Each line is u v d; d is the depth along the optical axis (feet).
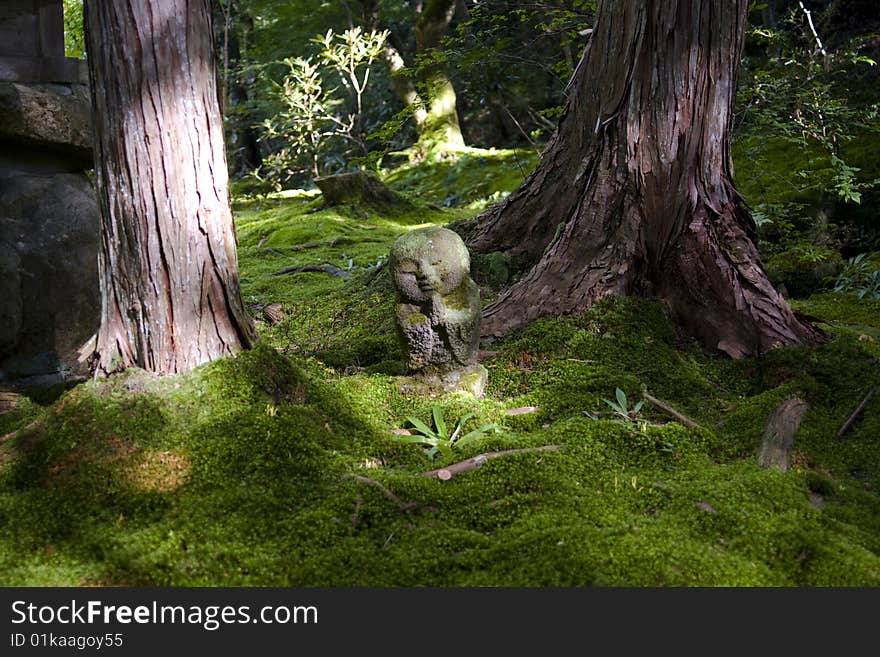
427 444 11.34
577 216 15.20
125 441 10.14
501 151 40.93
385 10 45.06
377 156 22.68
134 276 10.94
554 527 9.04
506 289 16.58
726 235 14.62
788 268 21.18
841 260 21.95
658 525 9.21
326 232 28.78
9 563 8.62
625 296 14.70
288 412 11.00
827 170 22.34
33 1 13.48
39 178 13.70
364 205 32.94
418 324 12.35
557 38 31.86
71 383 13.19
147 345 11.07
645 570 8.30
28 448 10.36
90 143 13.92
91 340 13.89
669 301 14.93
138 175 10.69
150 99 10.52
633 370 13.42
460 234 18.35
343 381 13.02
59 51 13.89
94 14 10.52
